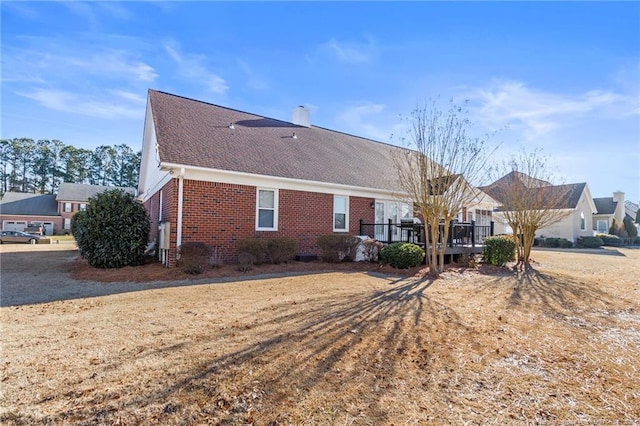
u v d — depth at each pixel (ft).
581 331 16.14
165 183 37.99
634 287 27.61
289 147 48.06
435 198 31.04
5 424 8.20
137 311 18.22
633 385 10.73
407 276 30.81
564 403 9.59
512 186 44.70
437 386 10.42
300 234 41.32
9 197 155.63
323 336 14.37
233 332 14.75
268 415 8.69
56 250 61.98
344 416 8.71
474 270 34.78
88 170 225.56
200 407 9.00
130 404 9.07
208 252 31.71
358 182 46.73
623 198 108.58
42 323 16.07
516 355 13.01
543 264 43.11
